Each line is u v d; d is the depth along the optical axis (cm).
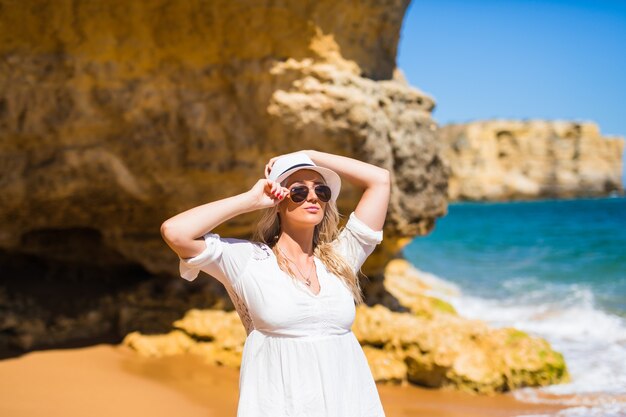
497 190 9519
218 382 625
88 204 712
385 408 577
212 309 770
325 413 226
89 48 629
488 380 623
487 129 9644
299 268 250
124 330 746
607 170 9706
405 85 841
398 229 800
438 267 1819
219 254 238
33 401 549
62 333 736
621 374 683
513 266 1803
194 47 648
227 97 673
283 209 257
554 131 9656
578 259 1886
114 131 671
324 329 237
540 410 575
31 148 655
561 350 788
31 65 620
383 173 281
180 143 684
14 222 716
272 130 676
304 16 641
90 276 853
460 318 879
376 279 869
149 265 798
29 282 822
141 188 704
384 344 677
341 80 675
